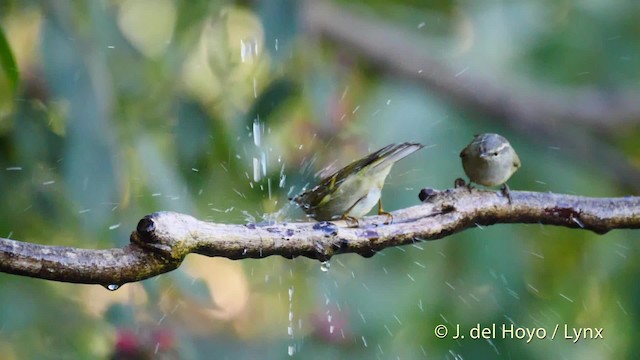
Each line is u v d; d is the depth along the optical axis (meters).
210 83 10.77
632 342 11.59
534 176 13.25
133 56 10.16
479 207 6.31
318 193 6.99
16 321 9.25
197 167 9.97
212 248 5.25
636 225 6.57
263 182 10.03
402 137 12.40
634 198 6.61
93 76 9.38
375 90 12.88
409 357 10.92
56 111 9.61
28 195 9.52
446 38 13.58
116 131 9.34
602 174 13.73
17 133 9.46
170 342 8.88
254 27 10.77
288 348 10.57
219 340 10.99
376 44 12.91
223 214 9.88
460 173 12.29
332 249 5.70
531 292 11.74
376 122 12.40
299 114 10.63
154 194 9.44
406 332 11.14
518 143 13.77
